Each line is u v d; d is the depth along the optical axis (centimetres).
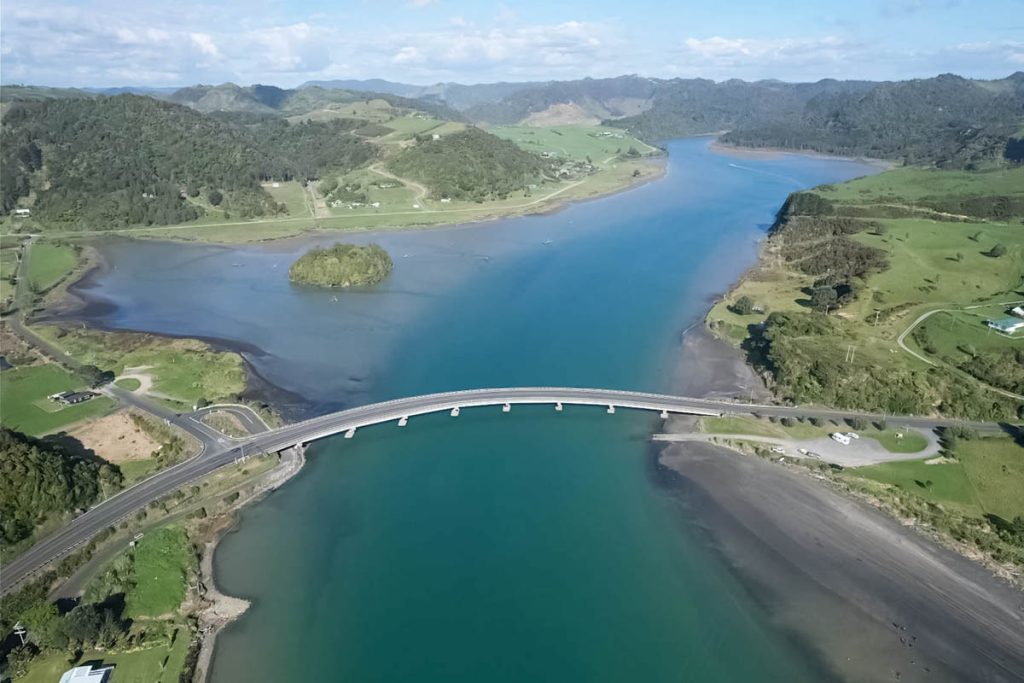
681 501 14450
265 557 12669
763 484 14900
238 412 17325
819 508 14062
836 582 12144
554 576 12375
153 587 11681
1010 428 16988
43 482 13138
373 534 13375
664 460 15900
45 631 10169
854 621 11344
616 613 11575
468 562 12694
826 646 10906
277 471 15075
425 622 11344
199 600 11562
